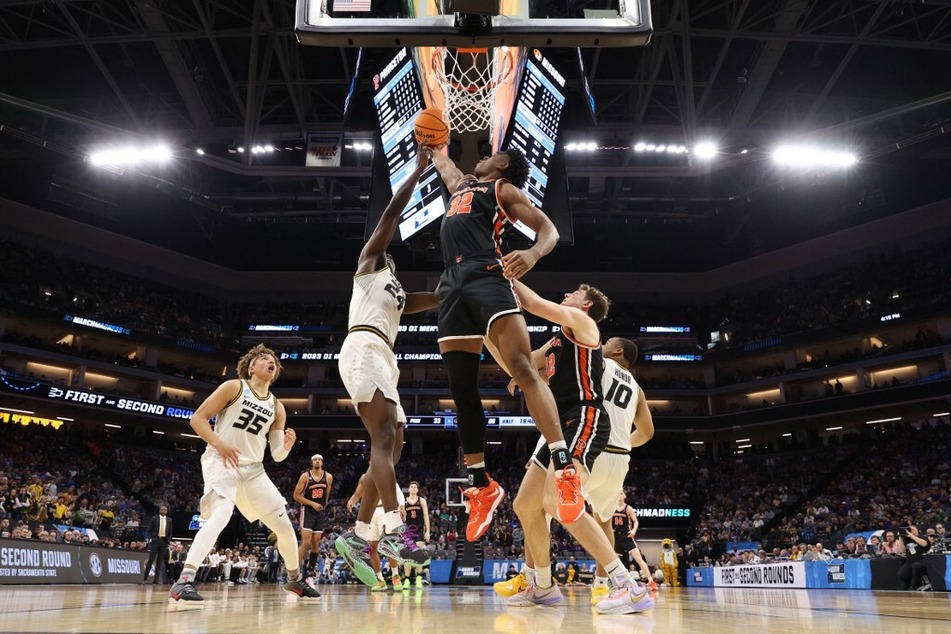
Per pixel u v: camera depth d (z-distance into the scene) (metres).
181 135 28.20
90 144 26.50
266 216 33.97
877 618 3.47
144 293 34.97
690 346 36.97
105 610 3.51
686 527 28.92
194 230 37.56
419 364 36.31
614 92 27.84
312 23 4.62
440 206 12.88
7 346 28.52
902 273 32.47
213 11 22.94
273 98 27.91
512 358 3.33
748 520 27.19
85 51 25.16
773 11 22.86
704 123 28.34
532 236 12.24
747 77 25.55
